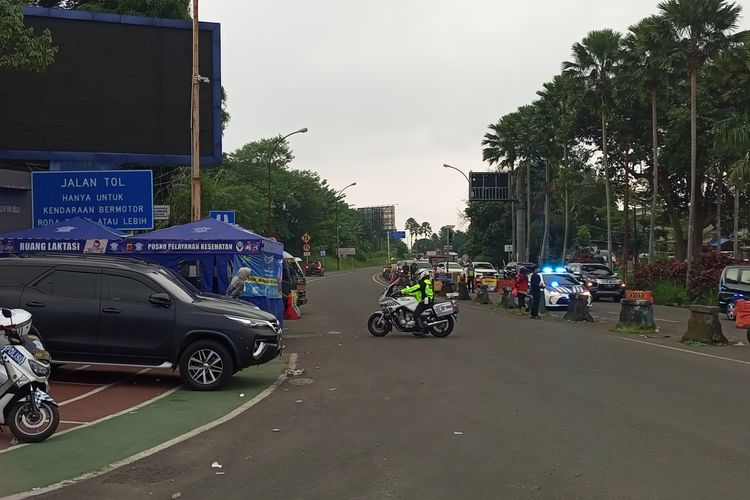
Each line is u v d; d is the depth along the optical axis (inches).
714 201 1766.7
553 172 2208.4
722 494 219.8
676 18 1288.1
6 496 221.1
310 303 1306.6
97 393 407.5
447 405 363.3
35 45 534.6
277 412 353.4
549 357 538.6
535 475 240.8
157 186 1289.4
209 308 422.0
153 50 864.3
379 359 542.0
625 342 639.1
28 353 292.7
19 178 773.9
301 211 3843.5
